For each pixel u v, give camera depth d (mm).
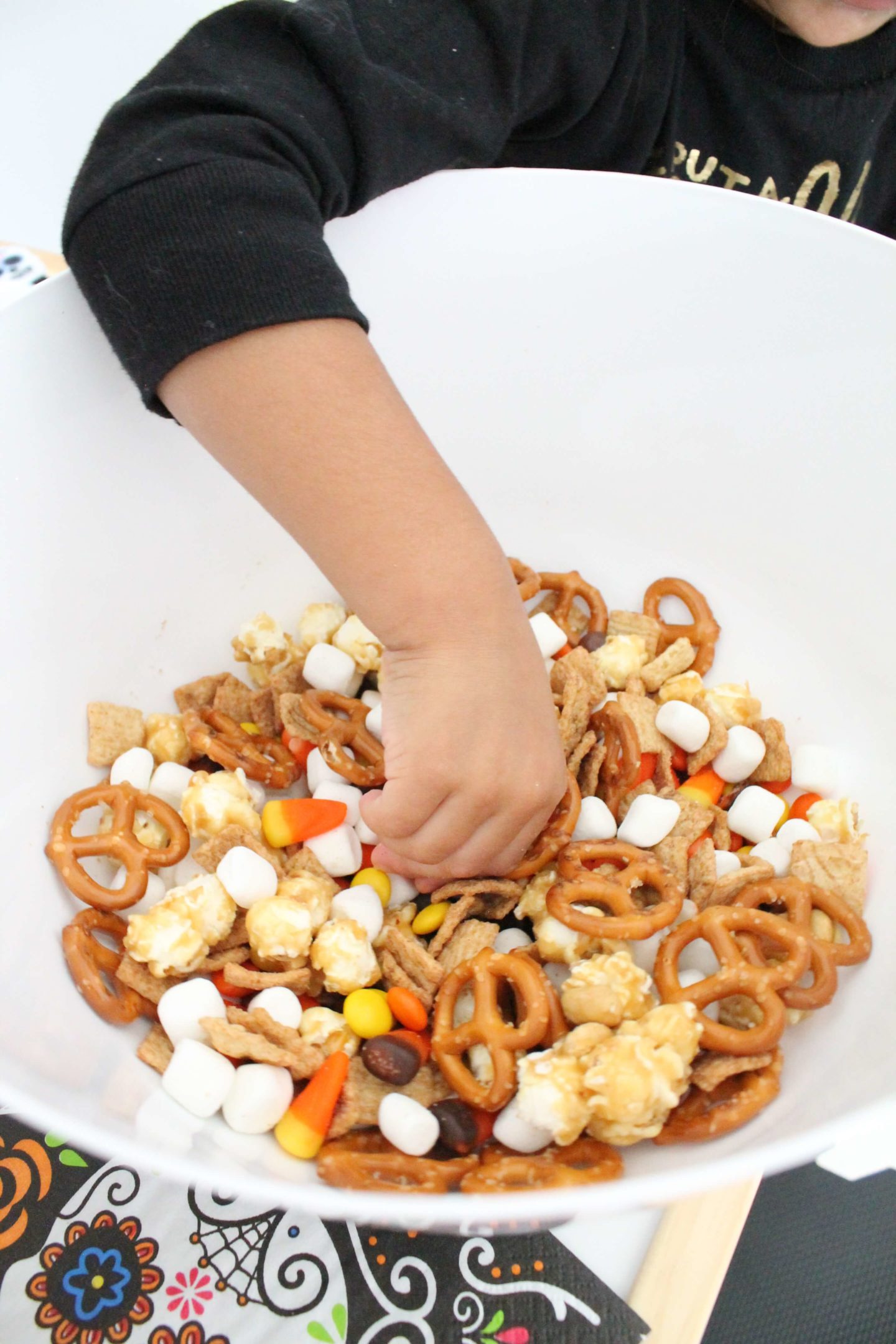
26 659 446
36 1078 356
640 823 473
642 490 549
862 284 474
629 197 480
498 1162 388
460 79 487
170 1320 387
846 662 515
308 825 471
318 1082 407
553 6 508
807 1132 332
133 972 427
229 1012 421
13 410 432
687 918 455
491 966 426
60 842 439
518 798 418
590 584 561
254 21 452
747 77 587
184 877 468
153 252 407
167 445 476
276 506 418
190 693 509
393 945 452
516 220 486
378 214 475
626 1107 384
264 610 540
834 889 456
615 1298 392
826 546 516
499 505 559
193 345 403
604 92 559
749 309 495
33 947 410
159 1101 393
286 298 405
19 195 678
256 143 426
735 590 548
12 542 440
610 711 503
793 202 636
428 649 414
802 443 510
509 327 512
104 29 708
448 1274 396
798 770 508
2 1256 395
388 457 409
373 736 506
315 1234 400
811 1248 420
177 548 499
